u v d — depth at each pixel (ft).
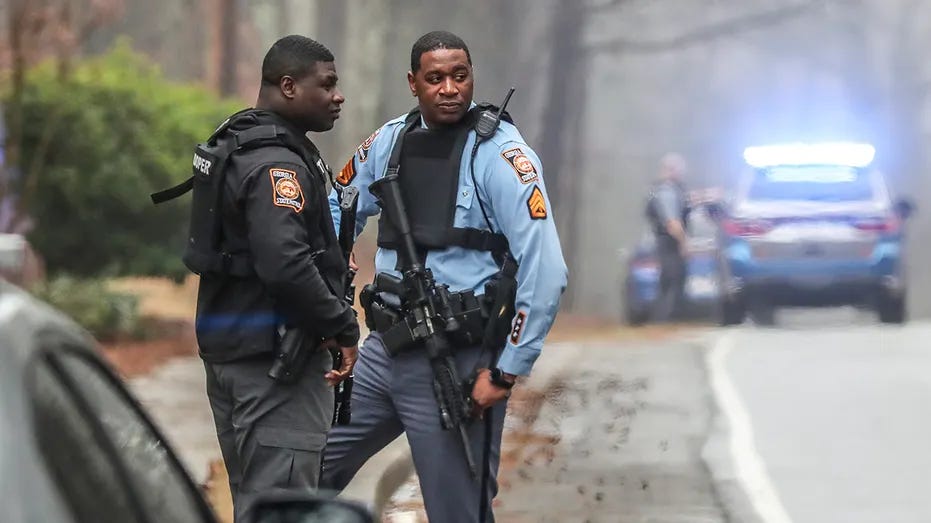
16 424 21.12
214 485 75.66
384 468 86.58
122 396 27.96
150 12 414.41
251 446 52.90
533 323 53.26
